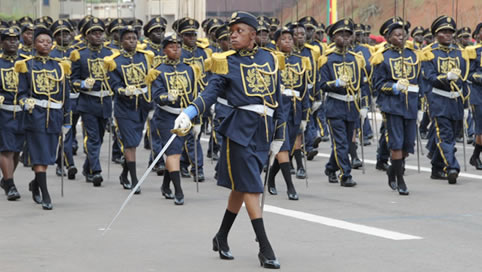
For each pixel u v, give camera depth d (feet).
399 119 113.91
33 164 101.65
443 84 123.75
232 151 73.36
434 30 126.11
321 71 121.19
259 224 73.41
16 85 105.50
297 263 74.79
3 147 107.65
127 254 77.77
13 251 78.95
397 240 83.92
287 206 103.55
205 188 119.24
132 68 117.70
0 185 115.96
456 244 82.38
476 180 127.24
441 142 124.67
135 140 116.47
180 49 107.65
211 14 201.77
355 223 92.43
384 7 318.45
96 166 122.42
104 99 124.77
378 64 115.65
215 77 74.18
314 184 122.93
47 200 101.60
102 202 106.73
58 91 103.04
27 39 123.54
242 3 174.60
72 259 75.92
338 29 120.37
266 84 74.28
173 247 80.64
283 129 75.77
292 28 126.52
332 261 75.51
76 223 92.38
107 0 209.26
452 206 103.91
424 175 132.67
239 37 74.43
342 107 120.26
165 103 104.68
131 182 117.08
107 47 128.36
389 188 119.03
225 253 76.07
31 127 101.19
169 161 105.40
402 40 115.44
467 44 165.58
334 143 121.29
